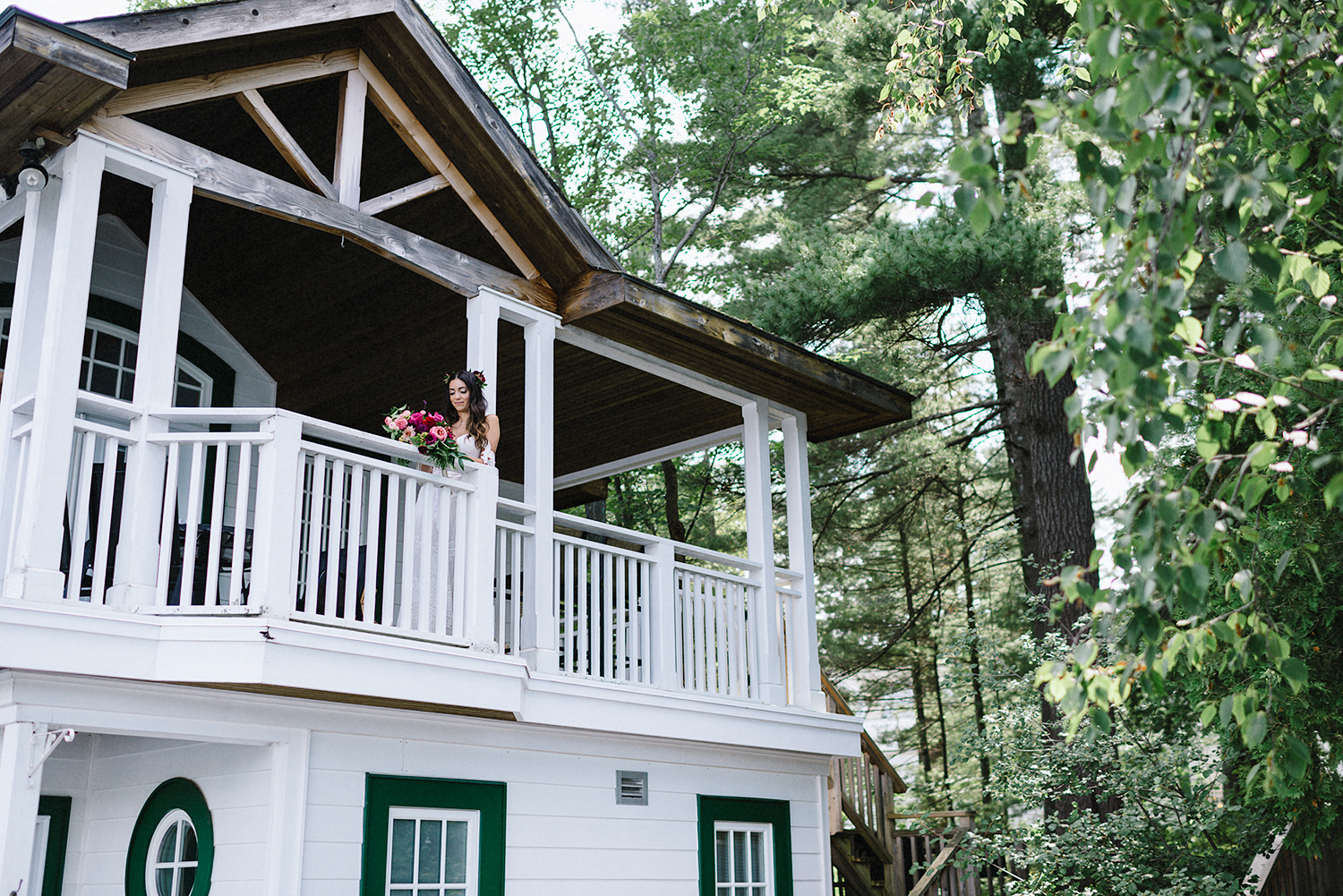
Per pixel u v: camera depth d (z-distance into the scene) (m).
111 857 6.79
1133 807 10.09
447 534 6.54
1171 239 3.50
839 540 20.38
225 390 9.41
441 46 7.31
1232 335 3.95
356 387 10.27
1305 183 5.73
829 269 13.84
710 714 8.20
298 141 7.97
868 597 22.66
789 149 19.05
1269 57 4.31
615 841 7.57
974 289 13.12
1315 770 8.05
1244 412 4.27
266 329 9.63
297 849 5.91
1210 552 3.96
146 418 5.67
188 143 6.14
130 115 6.05
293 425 5.79
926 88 8.88
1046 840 10.08
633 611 8.06
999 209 3.43
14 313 5.62
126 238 8.76
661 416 10.36
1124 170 3.53
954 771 20.67
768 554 9.23
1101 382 3.35
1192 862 9.98
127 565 5.49
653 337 8.45
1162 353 3.46
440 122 7.56
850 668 21.83
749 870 8.57
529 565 7.41
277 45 6.72
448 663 6.25
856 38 15.69
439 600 6.41
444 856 6.64
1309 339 6.57
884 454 18.45
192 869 6.32
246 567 7.61
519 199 7.80
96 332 8.49
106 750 7.09
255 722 5.91
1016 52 14.23
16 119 5.50
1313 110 5.09
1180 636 4.02
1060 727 10.87
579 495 13.51
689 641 8.33
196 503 5.62
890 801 12.18
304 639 5.60
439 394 10.38
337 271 8.88
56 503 5.24
